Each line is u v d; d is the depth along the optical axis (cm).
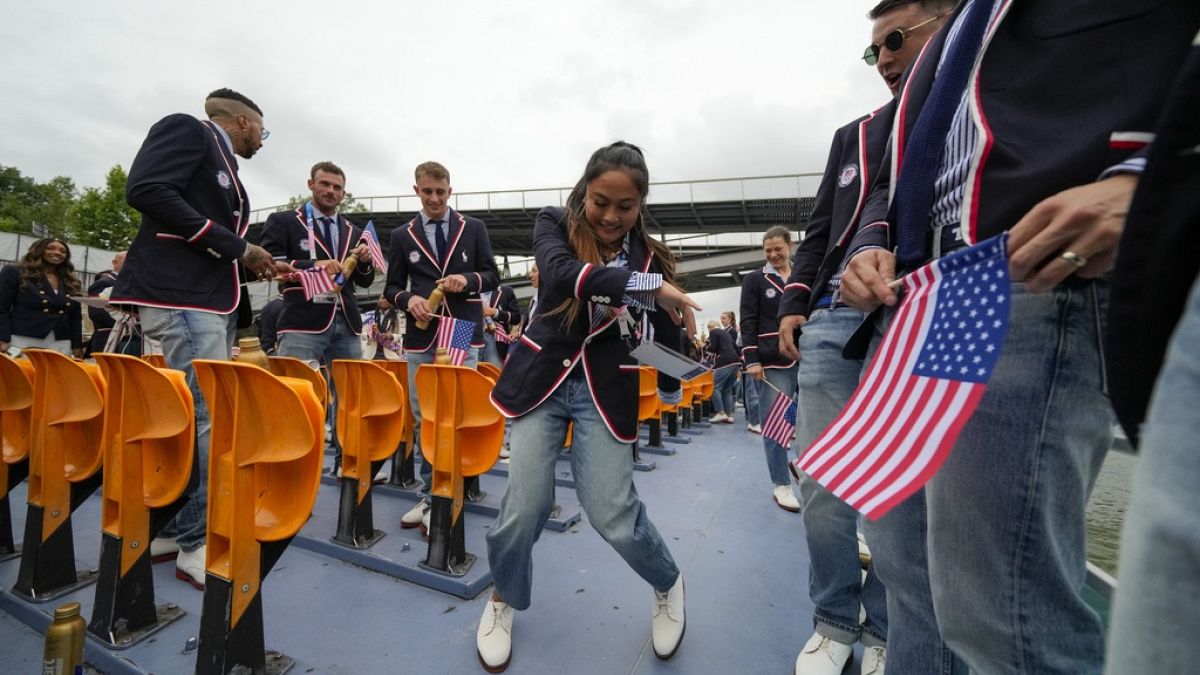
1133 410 46
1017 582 81
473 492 353
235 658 150
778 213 3081
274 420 143
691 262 2988
